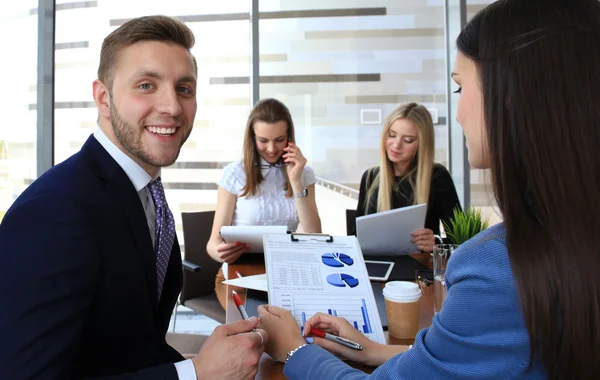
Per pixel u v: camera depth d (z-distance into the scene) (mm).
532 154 534
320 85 3473
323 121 3500
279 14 3412
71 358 734
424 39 3480
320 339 881
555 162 523
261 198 2340
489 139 576
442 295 1136
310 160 3523
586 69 523
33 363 675
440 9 3467
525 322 517
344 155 3521
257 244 1682
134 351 901
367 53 3471
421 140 2246
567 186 518
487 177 610
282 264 1088
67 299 722
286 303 997
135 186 1004
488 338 544
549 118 528
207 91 3430
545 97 530
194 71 1029
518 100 543
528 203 549
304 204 2311
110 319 850
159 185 1096
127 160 994
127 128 962
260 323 923
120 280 853
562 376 517
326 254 1146
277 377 833
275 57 3443
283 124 2281
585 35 531
